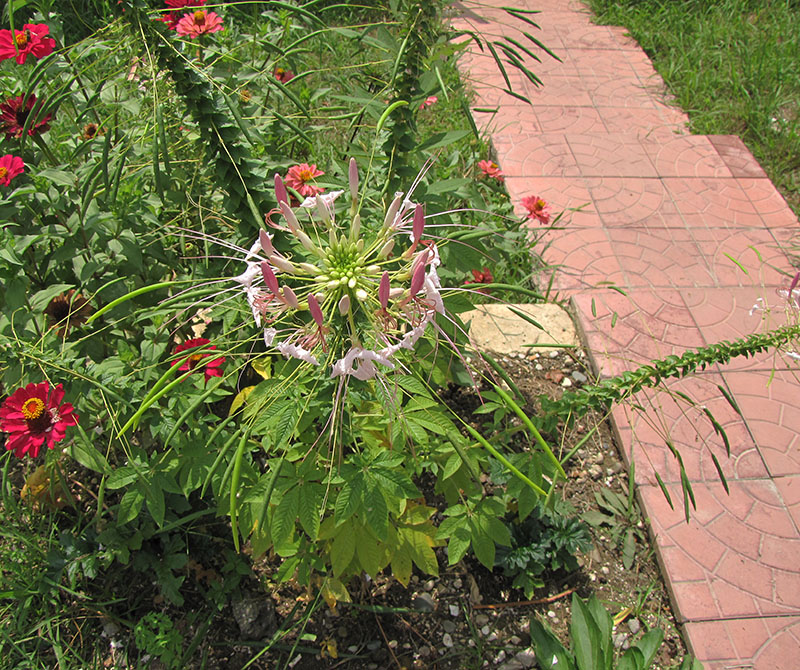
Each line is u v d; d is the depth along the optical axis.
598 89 5.55
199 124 2.17
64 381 2.24
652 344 3.62
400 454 2.12
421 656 2.53
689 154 4.94
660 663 2.57
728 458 3.12
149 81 2.14
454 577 2.72
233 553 2.64
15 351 2.16
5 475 2.36
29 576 2.52
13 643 2.39
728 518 2.92
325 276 1.70
